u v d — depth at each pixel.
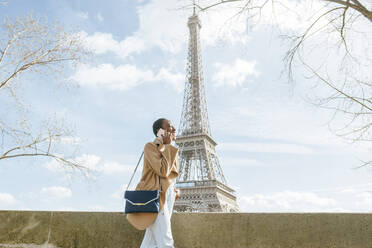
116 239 5.96
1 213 6.23
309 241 5.19
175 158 4.12
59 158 15.21
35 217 6.24
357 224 5.09
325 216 5.26
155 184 3.83
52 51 14.84
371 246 4.93
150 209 3.61
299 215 5.38
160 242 3.64
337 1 7.59
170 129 4.27
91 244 6.02
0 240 6.05
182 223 5.80
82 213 6.24
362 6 7.39
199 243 5.64
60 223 6.20
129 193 3.79
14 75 14.17
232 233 5.55
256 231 5.46
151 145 4.03
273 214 5.50
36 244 6.07
